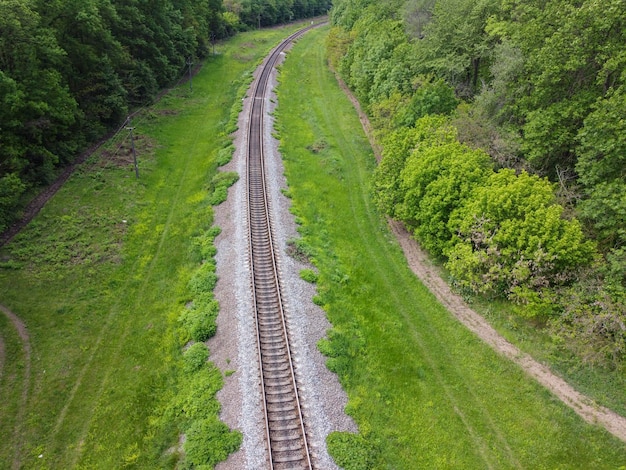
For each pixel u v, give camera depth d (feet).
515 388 74.74
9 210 100.83
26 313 81.56
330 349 74.59
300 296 84.43
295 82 221.25
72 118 122.42
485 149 103.19
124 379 71.61
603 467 63.31
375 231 115.55
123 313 84.28
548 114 93.20
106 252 98.37
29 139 114.21
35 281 88.28
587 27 86.84
